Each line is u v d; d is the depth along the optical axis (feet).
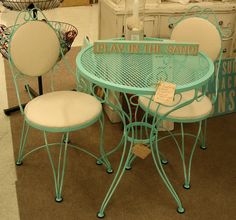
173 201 6.42
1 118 8.74
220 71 8.90
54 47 6.61
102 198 6.42
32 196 6.39
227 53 8.95
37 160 7.31
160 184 6.81
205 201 6.46
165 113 5.97
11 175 6.88
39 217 5.97
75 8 18.93
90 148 7.77
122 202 6.34
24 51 6.22
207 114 6.27
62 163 7.23
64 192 6.51
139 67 5.59
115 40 6.14
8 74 11.04
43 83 10.42
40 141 7.91
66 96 6.47
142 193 6.57
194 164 7.41
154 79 5.22
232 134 8.49
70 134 8.20
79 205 6.25
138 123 6.18
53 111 5.94
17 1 7.51
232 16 8.45
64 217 5.99
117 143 7.95
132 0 6.45
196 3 8.25
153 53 5.99
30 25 6.23
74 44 13.48
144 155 6.07
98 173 7.03
